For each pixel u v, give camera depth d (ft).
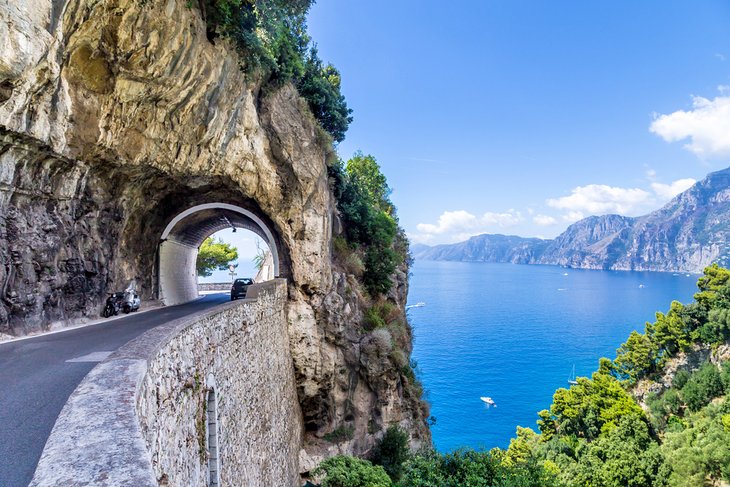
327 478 48.80
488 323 427.33
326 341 70.54
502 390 226.38
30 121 32.65
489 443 160.97
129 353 17.56
